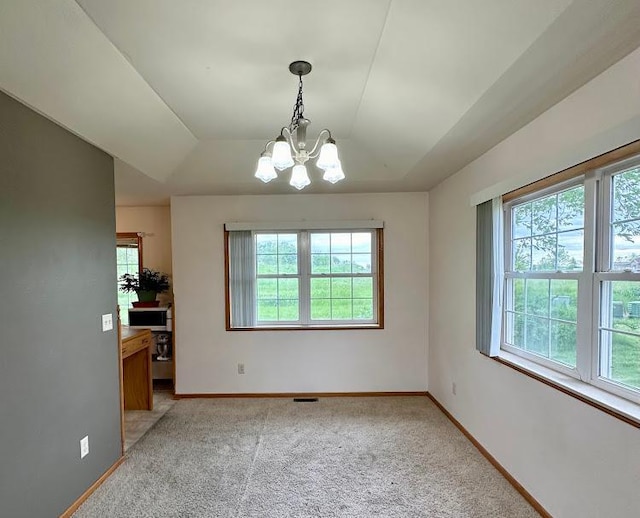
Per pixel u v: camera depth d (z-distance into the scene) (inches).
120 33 67.2
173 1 59.1
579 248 78.0
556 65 61.0
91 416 94.5
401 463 106.2
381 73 81.0
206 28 66.2
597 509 66.8
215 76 83.7
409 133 102.0
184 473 102.3
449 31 61.4
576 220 78.8
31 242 75.7
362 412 144.1
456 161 116.2
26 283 74.2
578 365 77.2
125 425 133.8
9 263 70.1
